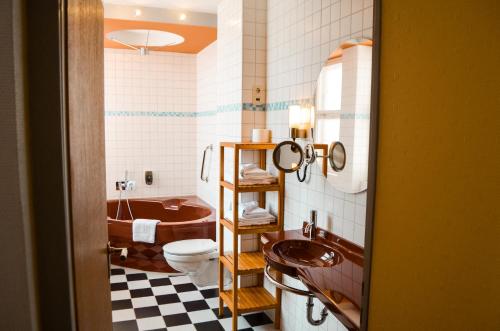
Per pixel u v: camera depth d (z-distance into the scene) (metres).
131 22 3.68
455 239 0.67
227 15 3.14
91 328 1.14
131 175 5.04
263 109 2.92
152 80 5.00
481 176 0.62
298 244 2.06
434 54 0.70
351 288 1.43
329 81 2.07
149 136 5.07
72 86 0.95
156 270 3.72
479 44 0.62
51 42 0.81
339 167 2.00
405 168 0.78
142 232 3.71
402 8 0.78
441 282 0.71
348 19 1.91
